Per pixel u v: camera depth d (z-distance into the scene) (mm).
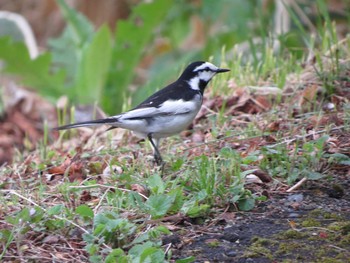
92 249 7977
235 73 14023
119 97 17250
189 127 12609
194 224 8820
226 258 8031
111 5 22188
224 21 19922
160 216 8688
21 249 8297
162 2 16750
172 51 19969
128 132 12680
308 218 8805
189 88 11281
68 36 18234
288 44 15500
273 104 12766
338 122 11328
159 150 11523
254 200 9172
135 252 7934
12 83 18688
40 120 17562
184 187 9414
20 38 19203
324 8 15109
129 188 9648
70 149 12500
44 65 16719
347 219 8750
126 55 17219
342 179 9812
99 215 8414
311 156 9984
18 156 13164
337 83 12641
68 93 17031
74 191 9609
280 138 10930
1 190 10000
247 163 9977
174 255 8141
